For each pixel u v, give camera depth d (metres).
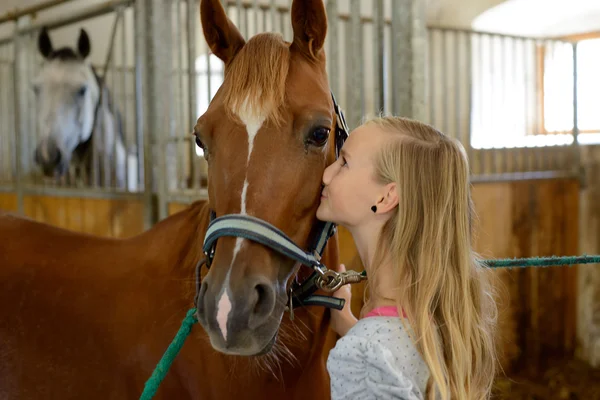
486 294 0.84
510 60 4.23
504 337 2.83
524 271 2.92
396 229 0.75
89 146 2.99
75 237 1.25
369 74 4.12
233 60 0.92
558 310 3.10
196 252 1.04
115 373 1.05
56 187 2.74
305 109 0.79
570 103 3.69
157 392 1.01
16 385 1.13
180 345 0.84
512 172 3.14
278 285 0.78
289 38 2.15
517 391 2.74
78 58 2.96
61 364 1.09
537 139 3.31
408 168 0.76
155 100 2.16
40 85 2.87
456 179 0.77
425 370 0.70
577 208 3.16
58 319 1.10
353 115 1.80
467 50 3.01
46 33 2.94
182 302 1.01
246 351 0.70
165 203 2.19
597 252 3.13
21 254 1.20
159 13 2.14
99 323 1.07
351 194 0.79
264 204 0.76
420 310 0.71
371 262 0.80
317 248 0.88
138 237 1.20
